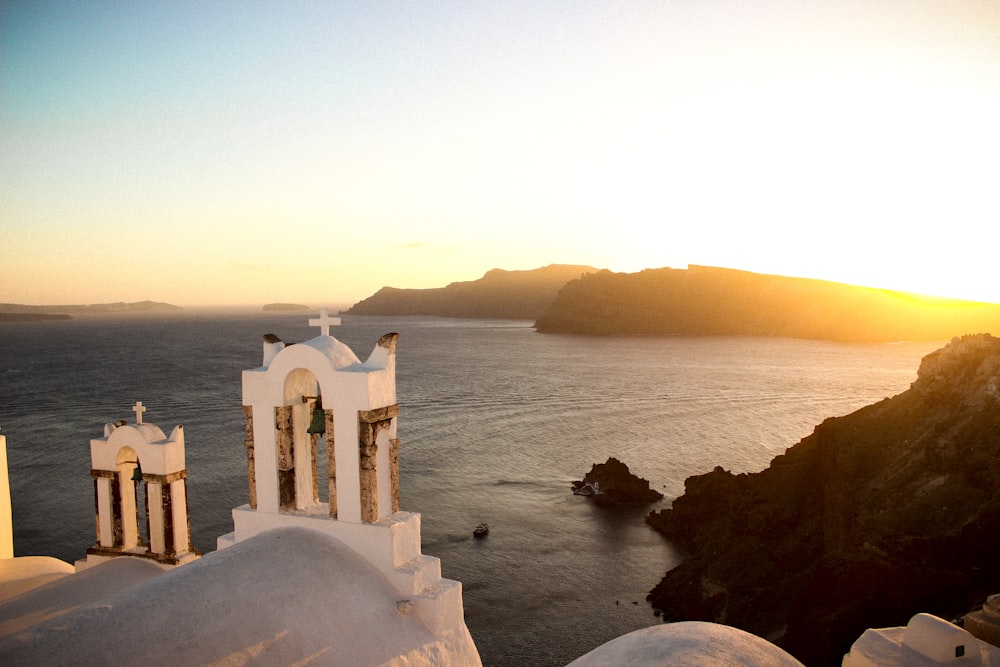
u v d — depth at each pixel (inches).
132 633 289.6
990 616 372.2
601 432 3491.6
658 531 2006.6
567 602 1560.0
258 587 336.2
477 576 1696.6
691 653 316.8
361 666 333.4
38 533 1860.2
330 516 407.5
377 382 398.0
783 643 1018.1
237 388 4869.6
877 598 921.5
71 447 2908.5
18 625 375.9
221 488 2283.5
